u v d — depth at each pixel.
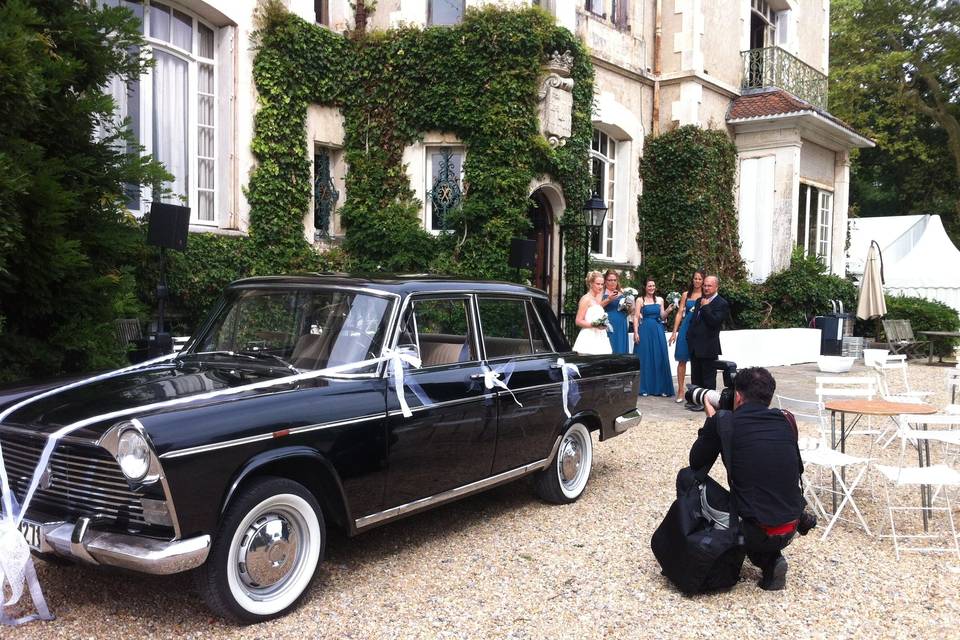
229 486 3.40
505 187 11.48
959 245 33.69
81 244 5.95
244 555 3.53
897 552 4.68
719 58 16.67
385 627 3.61
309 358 4.26
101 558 3.26
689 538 4.02
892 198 35.59
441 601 3.92
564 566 4.45
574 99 12.81
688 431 8.46
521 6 11.63
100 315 6.07
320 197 11.72
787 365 15.50
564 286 13.31
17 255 5.31
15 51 5.01
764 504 3.96
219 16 10.16
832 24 32.19
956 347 22.06
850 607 3.99
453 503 5.70
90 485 3.41
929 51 29.34
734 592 4.16
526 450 5.18
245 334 4.60
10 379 5.47
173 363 4.55
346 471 3.89
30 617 3.52
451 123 11.56
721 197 16.55
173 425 3.25
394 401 4.18
